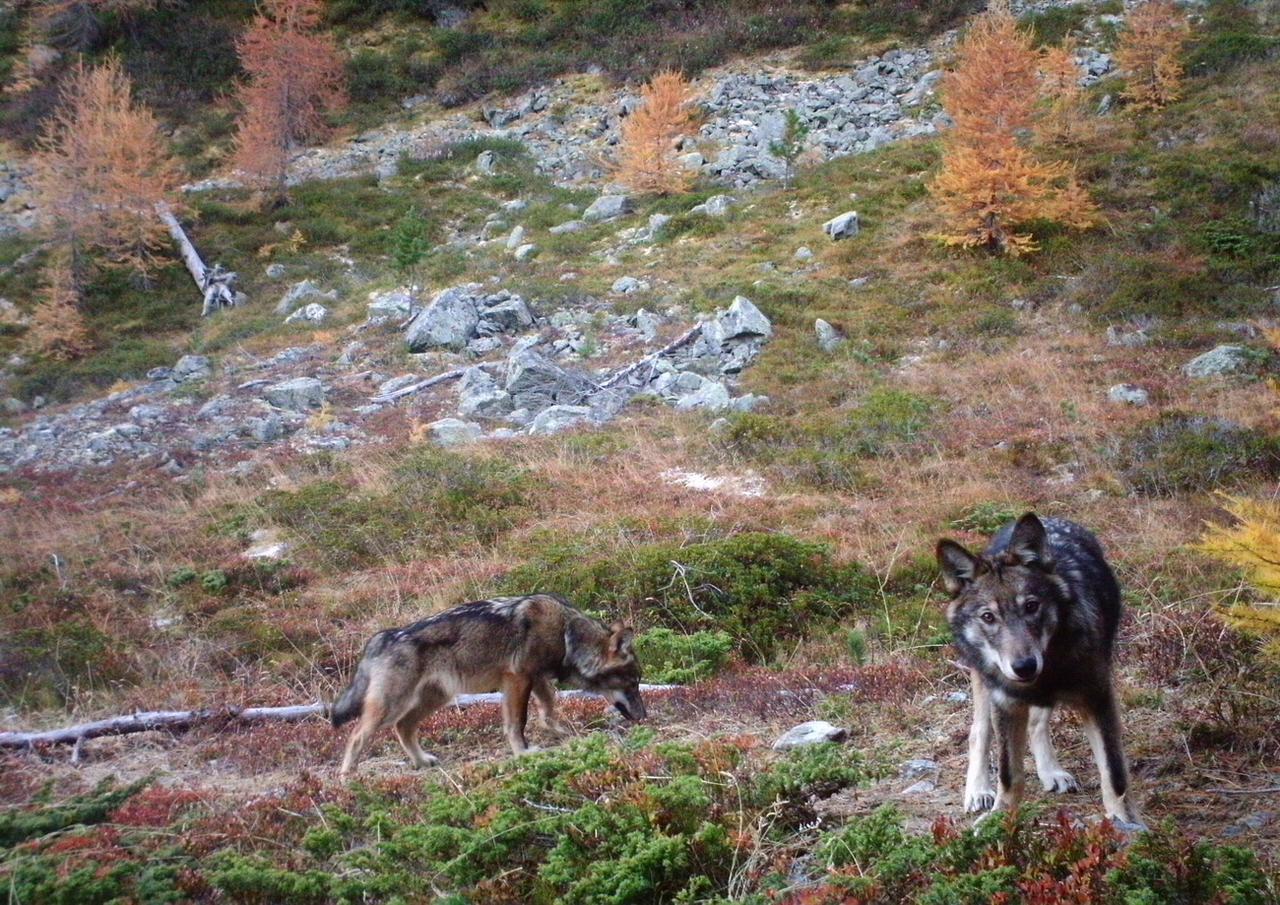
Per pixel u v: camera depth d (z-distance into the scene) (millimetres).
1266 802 4453
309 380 21141
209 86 39656
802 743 5637
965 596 4367
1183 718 5312
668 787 4398
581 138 35094
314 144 37031
